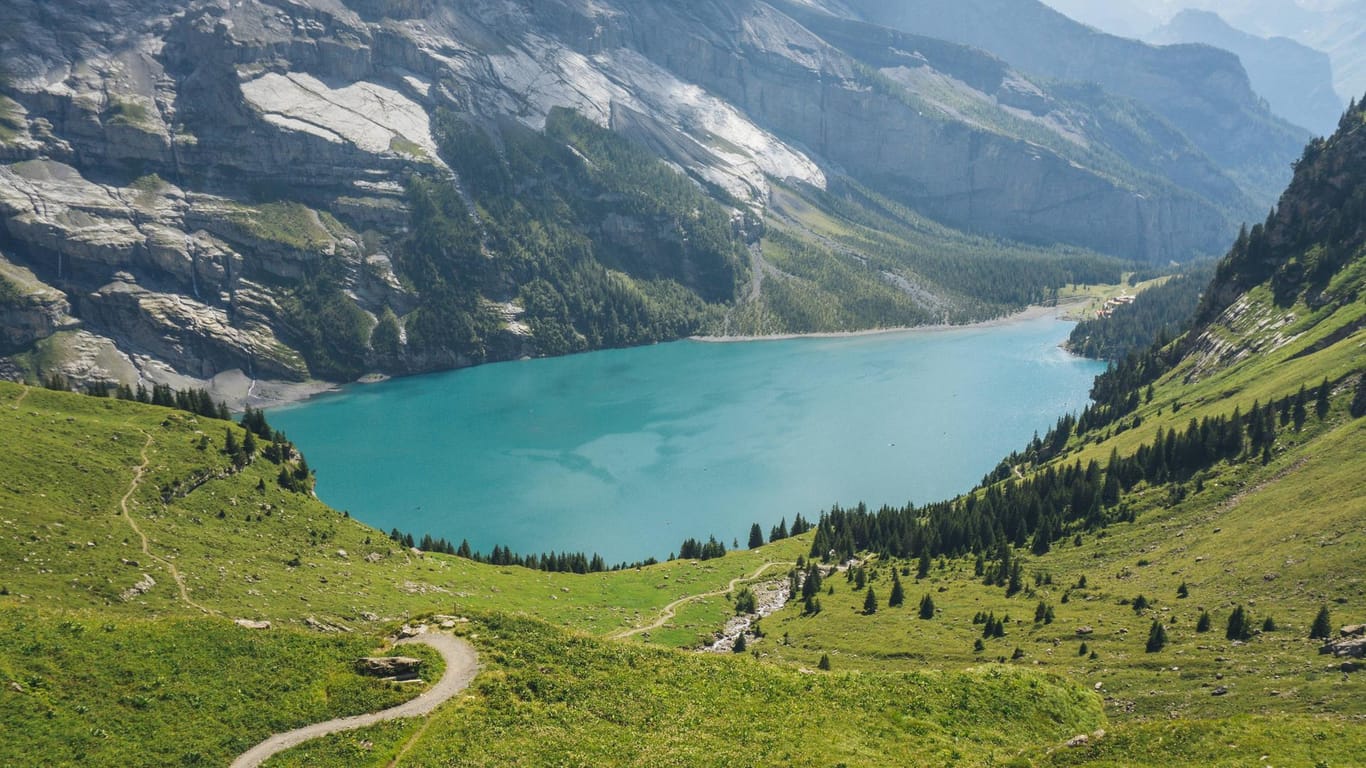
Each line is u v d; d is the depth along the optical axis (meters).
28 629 58.75
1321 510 102.69
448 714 56.72
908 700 64.94
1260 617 85.69
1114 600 105.88
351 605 98.00
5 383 127.12
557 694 61.22
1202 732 51.50
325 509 127.06
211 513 111.00
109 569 86.94
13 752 48.41
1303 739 48.75
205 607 85.44
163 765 50.47
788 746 56.62
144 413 128.25
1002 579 127.62
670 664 68.81
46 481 99.75
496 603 117.94
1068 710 66.62
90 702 53.72
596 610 128.88
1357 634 74.19
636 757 54.41
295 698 57.81
